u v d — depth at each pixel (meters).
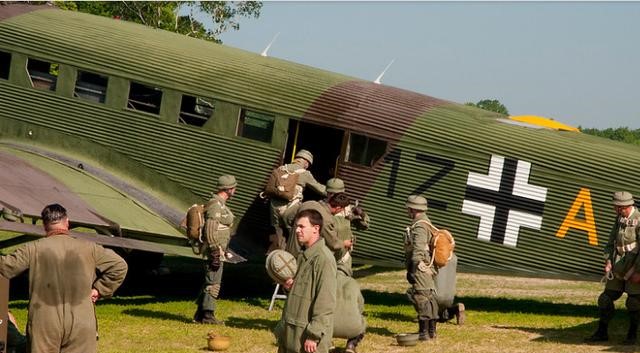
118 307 13.23
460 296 17.00
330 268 7.40
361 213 12.79
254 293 15.59
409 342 11.30
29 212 11.62
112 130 15.20
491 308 15.36
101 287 7.82
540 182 14.10
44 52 15.42
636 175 13.93
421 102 15.12
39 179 13.52
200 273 17.55
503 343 11.73
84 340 7.57
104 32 15.77
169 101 15.03
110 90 15.23
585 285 19.31
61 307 7.50
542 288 18.66
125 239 12.85
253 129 14.84
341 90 14.94
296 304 7.44
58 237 7.66
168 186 15.04
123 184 14.99
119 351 10.34
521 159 14.14
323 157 16.36
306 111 14.66
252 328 12.10
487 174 14.21
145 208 14.34
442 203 14.31
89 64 15.28
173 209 14.82
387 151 14.45
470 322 13.52
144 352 10.32
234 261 14.03
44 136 15.44
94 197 13.70
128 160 15.16
